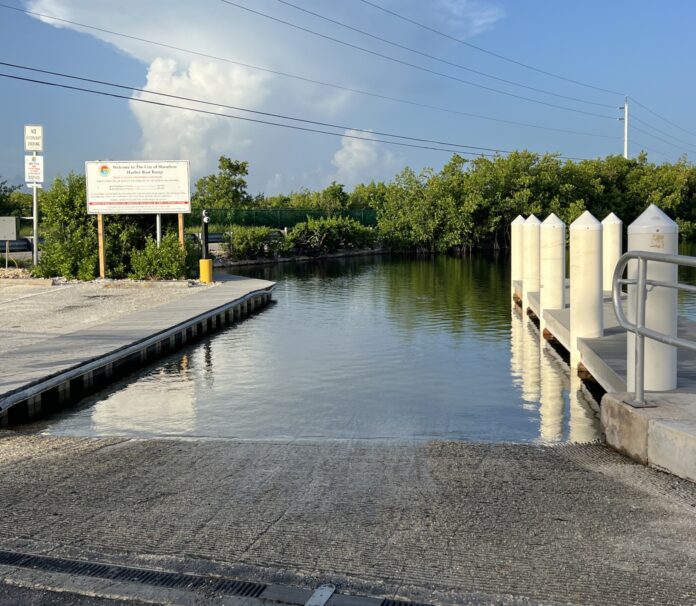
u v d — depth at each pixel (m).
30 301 17.88
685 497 4.01
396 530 3.68
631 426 4.91
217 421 7.56
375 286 24.88
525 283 16.20
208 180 55.88
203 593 3.08
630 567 3.17
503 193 53.72
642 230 5.82
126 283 21.80
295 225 47.19
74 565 3.37
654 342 5.91
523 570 3.18
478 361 10.86
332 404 8.27
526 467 4.79
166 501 4.24
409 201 51.94
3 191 35.41
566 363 10.61
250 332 14.42
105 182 23.48
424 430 7.07
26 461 5.34
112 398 8.80
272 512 4.00
